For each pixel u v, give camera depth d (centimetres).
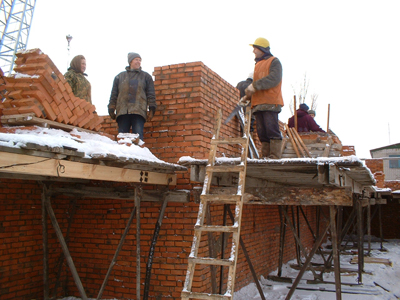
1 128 494
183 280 605
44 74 492
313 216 1584
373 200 1441
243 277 800
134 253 650
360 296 812
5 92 525
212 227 392
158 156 657
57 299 669
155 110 662
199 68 656
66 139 403
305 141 793
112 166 460
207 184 429
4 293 587
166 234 622
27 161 353
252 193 499
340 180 476
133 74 640
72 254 699
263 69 560
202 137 645
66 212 709
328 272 1041
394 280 1029
